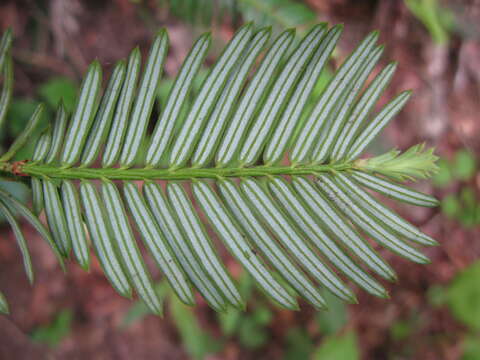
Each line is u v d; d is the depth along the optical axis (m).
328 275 0.07
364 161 0.08
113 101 0.07
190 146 0.07
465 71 0.26
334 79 0.07
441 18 0.25
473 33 0.25
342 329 0.22
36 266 0.21
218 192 0.07
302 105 0.07
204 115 0.07
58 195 0.07
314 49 0.07
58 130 0.07
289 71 0.07
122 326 0.22
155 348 0.23
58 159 0.07
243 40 0.07
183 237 0.07
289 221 0.07
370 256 0.07
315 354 0.21
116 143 0.07
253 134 0.07
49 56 0.20
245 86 0.08
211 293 0.07
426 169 0.08
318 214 0.07
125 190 0.07
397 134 0.25
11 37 0.07
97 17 0.21
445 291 0.24
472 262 0.25
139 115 0.07
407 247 0.07
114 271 0.07
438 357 0.24
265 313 0.22
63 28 0.20
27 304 0.21
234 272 0.22
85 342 0.22
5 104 0.08
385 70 0.07
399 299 0.24
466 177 0.25
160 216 0.07
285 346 0.23
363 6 0.25
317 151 0.08
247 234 0.07
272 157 0.08
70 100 0.19
